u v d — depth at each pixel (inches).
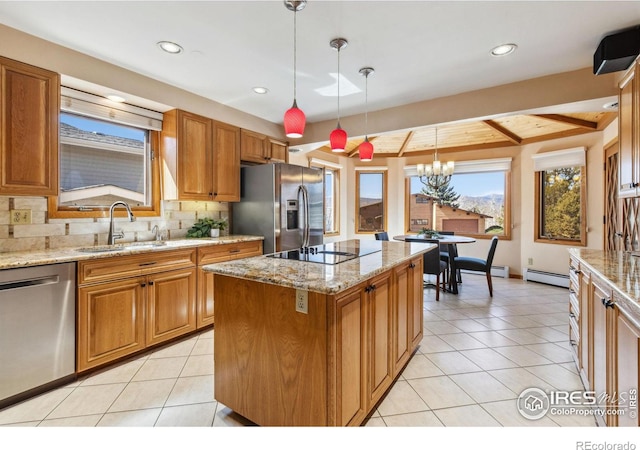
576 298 86.6
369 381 66.7
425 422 67.4
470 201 223.1
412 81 115.8
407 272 90.1
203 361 94.7
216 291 68.8
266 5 73.2
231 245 127.3
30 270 74.7
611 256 84.7
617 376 53.3
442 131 193.3
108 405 72.9
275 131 170.6
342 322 56.2
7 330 71.8
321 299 54.8
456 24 80.9
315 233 165.2
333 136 93.3
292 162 194.1
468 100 125.6
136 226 119.5
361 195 246.4
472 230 223.0
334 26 81.7
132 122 116.0
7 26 80.6
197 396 76.6
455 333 116.5
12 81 79.6
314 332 55.6
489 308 145.8
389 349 77.3
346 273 61.7
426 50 93.9
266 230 142.9
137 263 95.7
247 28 82.6
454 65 103.2
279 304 59.6
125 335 92.7
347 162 243.1
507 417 68.9
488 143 210.2
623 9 74.2
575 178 177.8
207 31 84.0
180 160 121.6
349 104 140.0
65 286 80.5
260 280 58.9
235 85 119.6
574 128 172.1
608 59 84.4
